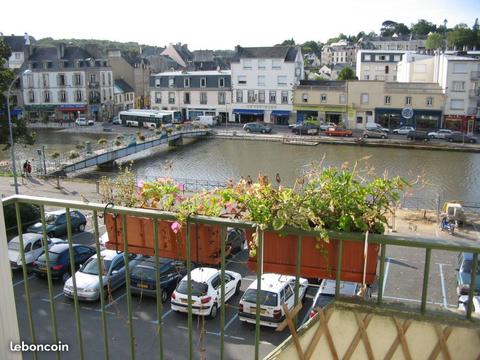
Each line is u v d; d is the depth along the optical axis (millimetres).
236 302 12281
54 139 47281
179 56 89375
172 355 10312
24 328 11375
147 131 51625
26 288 3855
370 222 3170
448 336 3053
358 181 3455
